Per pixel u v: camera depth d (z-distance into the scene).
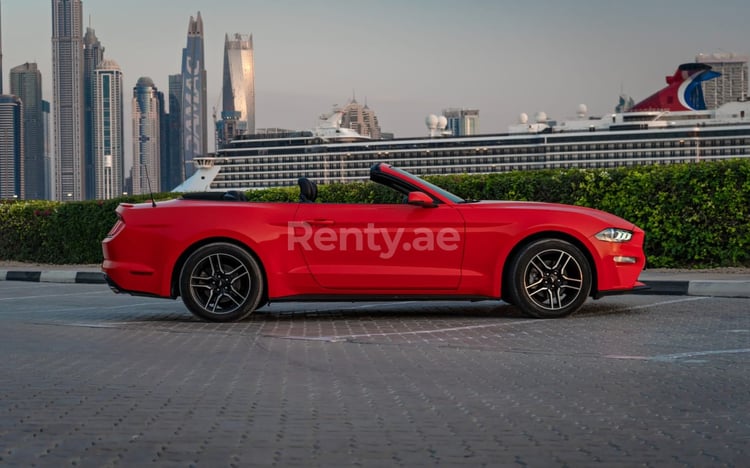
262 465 3.54
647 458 3.63
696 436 3.99
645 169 13.76
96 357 6.43
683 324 8.02
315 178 86.81
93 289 13.55
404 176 8.75
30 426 4.23
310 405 4.69
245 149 88.44
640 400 4.79
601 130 83.69
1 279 16.19
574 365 5.93
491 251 8.47
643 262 8.77
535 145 82.94
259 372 5.74
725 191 13.08
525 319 8.53
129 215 8.84
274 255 8.52
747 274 12.35
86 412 4.54
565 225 8.51
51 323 8.64
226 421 4.31
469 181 14.92
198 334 7.73
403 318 8.80
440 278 8.46
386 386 5.22
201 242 8.73
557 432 4.07
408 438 3.96
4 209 19.78
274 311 9.65
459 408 4.60
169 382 5.39
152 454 3.71
